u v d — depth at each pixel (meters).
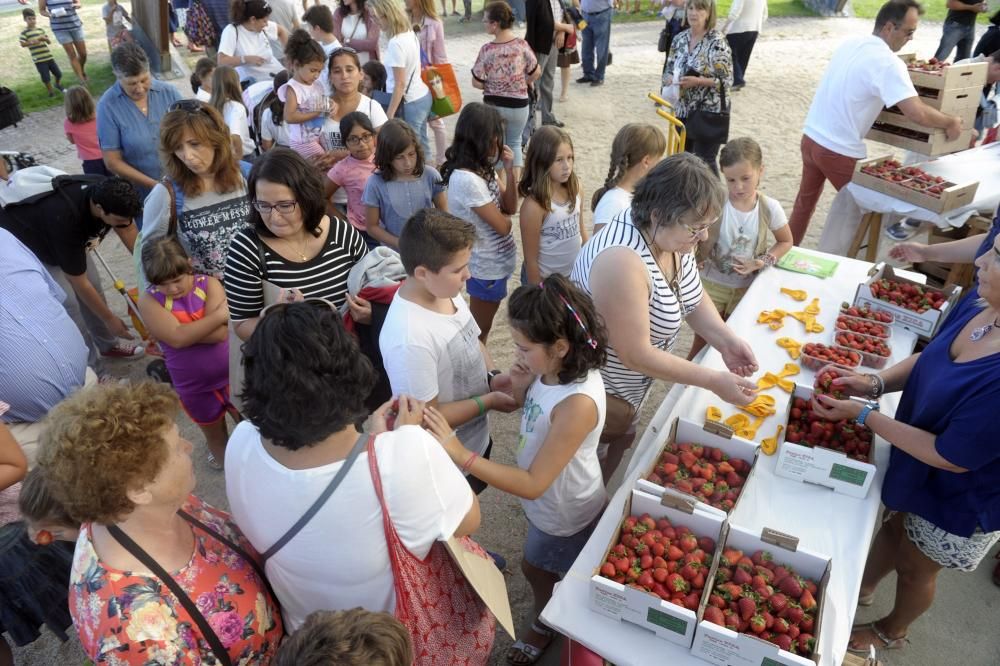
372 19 7.91
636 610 1.91
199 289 3.33
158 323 3.21
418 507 1.58
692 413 2.76
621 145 3.51
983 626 2.96
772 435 2.63
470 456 2.05
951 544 2.37
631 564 2.00
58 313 2.79
